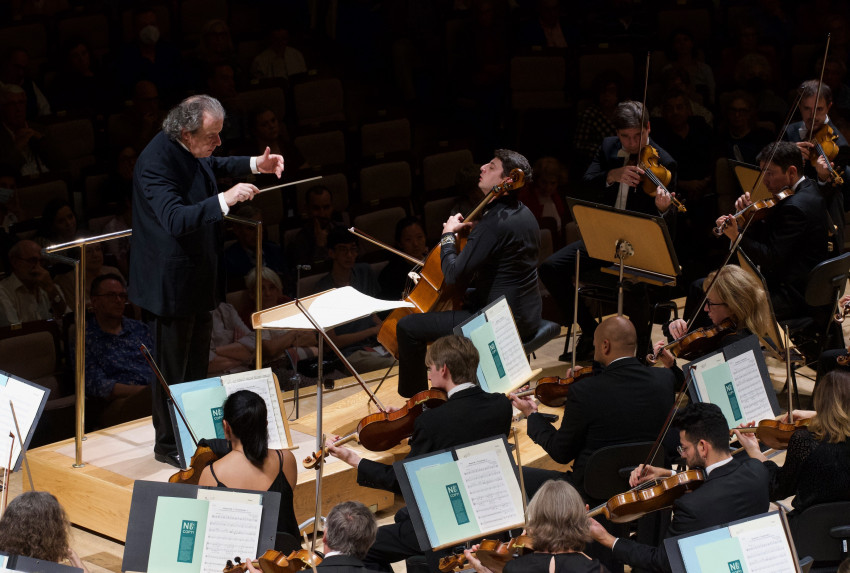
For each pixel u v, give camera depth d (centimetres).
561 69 2939
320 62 3241
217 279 1470
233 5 3303
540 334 1669
